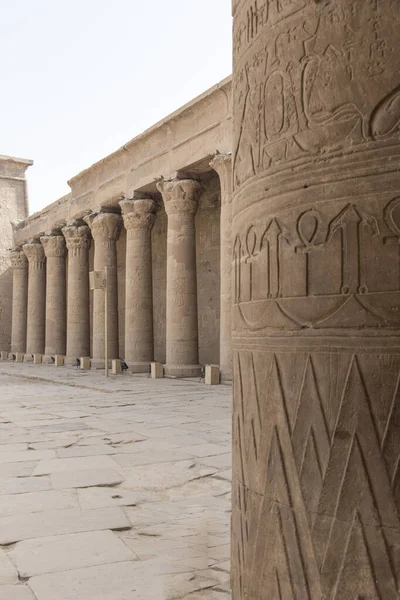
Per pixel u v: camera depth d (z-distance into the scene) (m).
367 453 2.21
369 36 2.34
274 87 2.69
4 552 3.69
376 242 2.28
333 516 2.27
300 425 2.42
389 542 2.14
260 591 2.54
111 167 22.14
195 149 17.28
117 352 22.50
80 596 3.06
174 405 11.10
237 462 2.88
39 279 29.56
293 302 2.51
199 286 21.61
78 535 3.99
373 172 2.30
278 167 2.63
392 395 2.19
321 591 2.28
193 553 3.68
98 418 9.45
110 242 22.83
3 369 23.33
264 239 2.70
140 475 5.65
